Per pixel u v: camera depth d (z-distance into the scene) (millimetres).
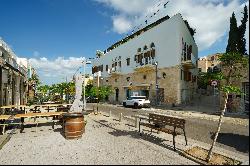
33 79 47000
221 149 7164
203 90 40188
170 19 28266
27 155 6883
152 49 31078
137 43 34656
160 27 29828
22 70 24641
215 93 34281
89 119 15234
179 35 27094
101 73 48094
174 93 27094
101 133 10133
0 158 6621
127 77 37219
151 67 30234
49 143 8352
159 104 28875
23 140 8883
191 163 5996
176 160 6238
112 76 42469
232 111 18391
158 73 29609
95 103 39188
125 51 38125
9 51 17078
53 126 11562
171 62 27734
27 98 33531
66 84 37031
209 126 11969
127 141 8516
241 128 11258
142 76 33125
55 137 9359
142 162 6098
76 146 7883
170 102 27531
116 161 6207
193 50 37500
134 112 20188
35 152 7195
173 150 7215
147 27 36656
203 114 17672
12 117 10320
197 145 7602
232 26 28188
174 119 7727
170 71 27812
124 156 6641
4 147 7852
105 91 19156
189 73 30281
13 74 19922
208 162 5891
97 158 6496
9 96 17984
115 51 41906
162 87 28875
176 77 26969
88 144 8141
